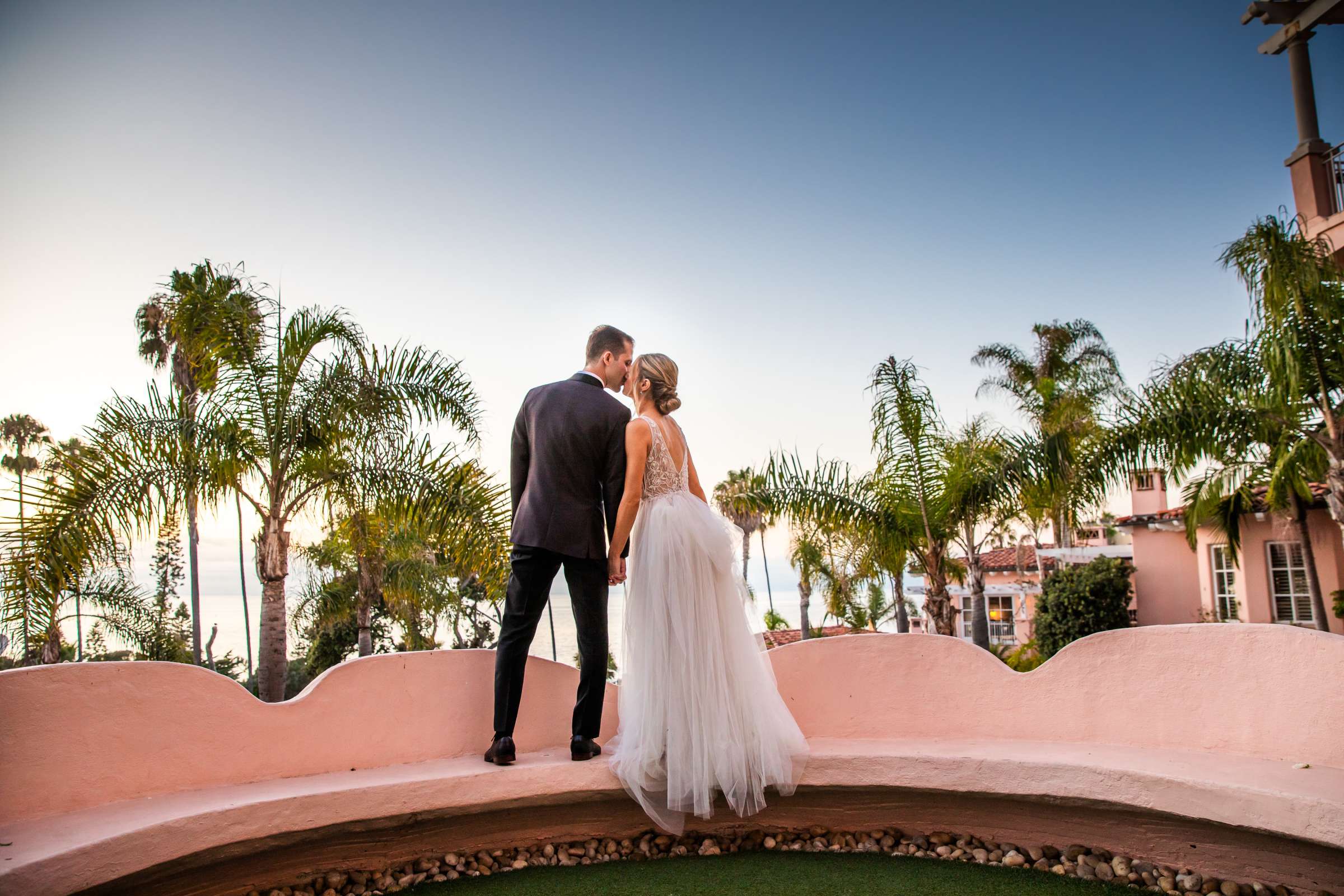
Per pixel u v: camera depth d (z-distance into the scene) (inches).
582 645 130.2
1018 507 390.9
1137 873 112.9
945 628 390.6
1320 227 398.6
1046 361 940.6
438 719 135.6
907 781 124.6
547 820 124.2
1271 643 126.3
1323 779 105.7
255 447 351.9
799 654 153.9
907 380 382.9
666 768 119.7
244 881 103.3
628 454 129.6
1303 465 403.9
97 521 280.1
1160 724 134.1
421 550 711.1
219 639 3233.3
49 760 100.9
